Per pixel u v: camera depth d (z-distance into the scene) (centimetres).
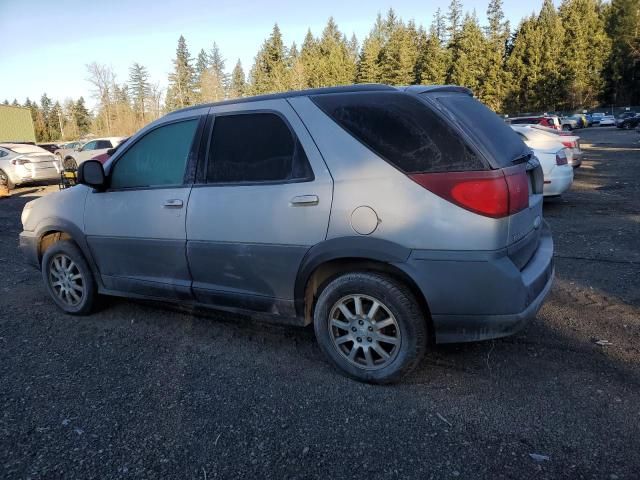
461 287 285
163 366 357
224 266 359
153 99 6731
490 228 279
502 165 291
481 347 369
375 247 299
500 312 285
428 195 287
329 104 327
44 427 284
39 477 243
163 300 408
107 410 301
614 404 291
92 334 418
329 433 274
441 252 286
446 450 257
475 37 6525
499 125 350
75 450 263
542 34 6438
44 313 471
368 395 311
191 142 377
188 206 370
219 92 7206
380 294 305
